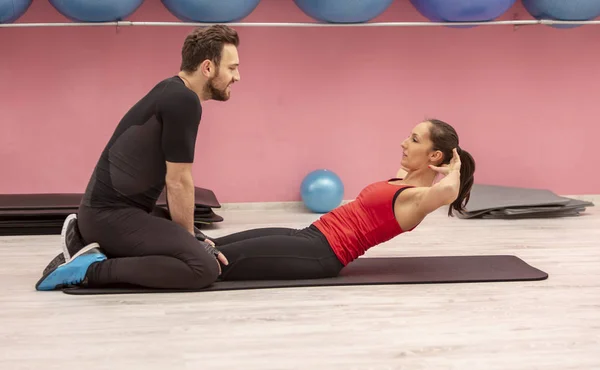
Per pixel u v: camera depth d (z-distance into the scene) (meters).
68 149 5.06
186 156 2.95
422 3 4.37
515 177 5.52
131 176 3.00
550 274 3.42
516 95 5.43
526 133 5.48
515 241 4.18
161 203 4.47
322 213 5.13
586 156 5.54
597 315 2.81
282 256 3.19
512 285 3.22
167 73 5.07
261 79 5.17
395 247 4.01
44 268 3.50
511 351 2.44
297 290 3.11
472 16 4.34
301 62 5.19
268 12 5.11
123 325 2.66
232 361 2.34
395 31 5.25
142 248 3.02
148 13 4.98
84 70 4.99
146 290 3.06
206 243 3.13
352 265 3.55
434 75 5.33
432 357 2.38
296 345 2.48
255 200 5.29
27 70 4.94
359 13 4.26
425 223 4.73
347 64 5.24
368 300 2.98
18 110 4.97
